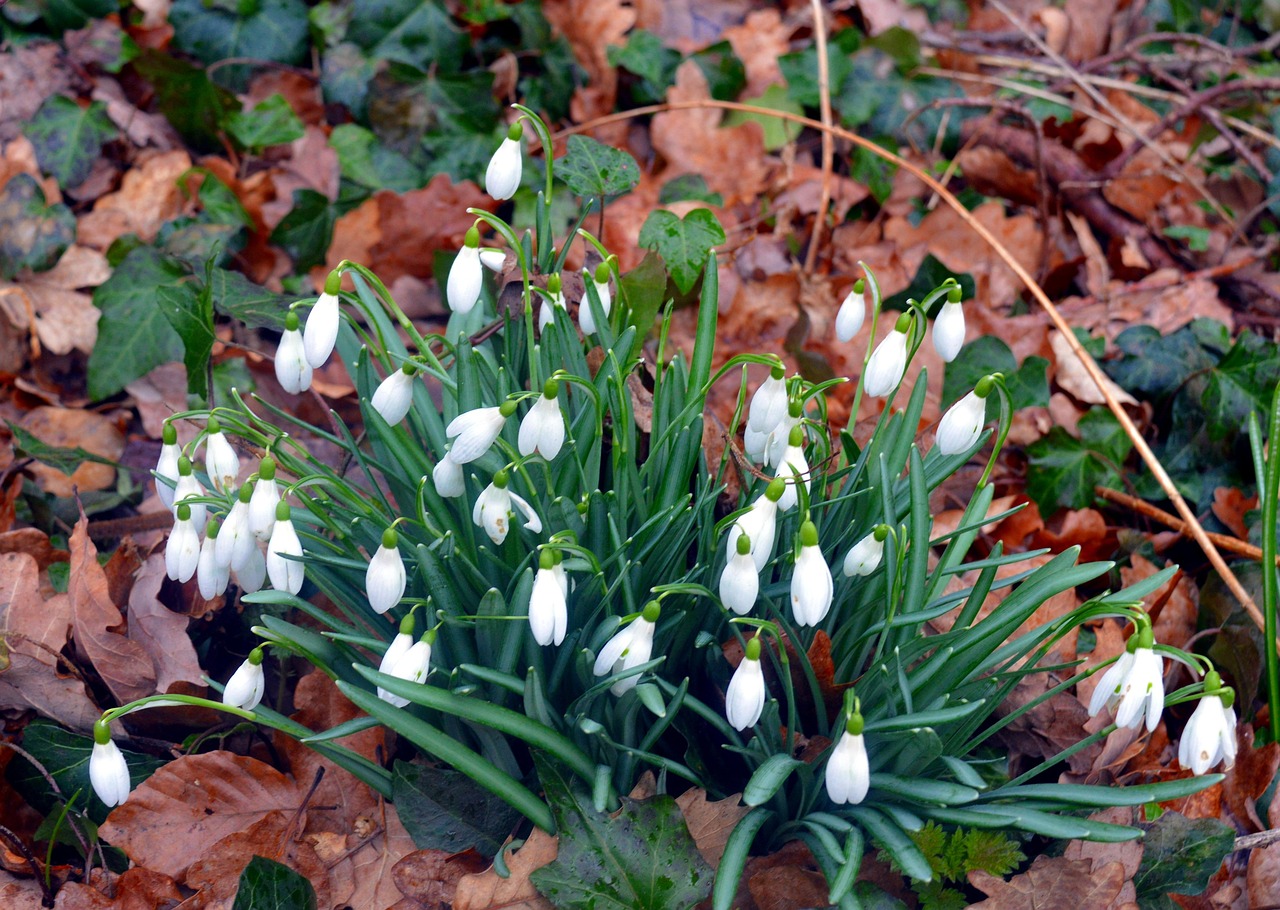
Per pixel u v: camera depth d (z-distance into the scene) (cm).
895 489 81
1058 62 127
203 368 89
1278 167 132
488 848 81
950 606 77
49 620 85
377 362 89
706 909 80
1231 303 121
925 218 122
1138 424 106
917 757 78
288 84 121
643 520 80
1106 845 81
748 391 101
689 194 117
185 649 85
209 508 79
